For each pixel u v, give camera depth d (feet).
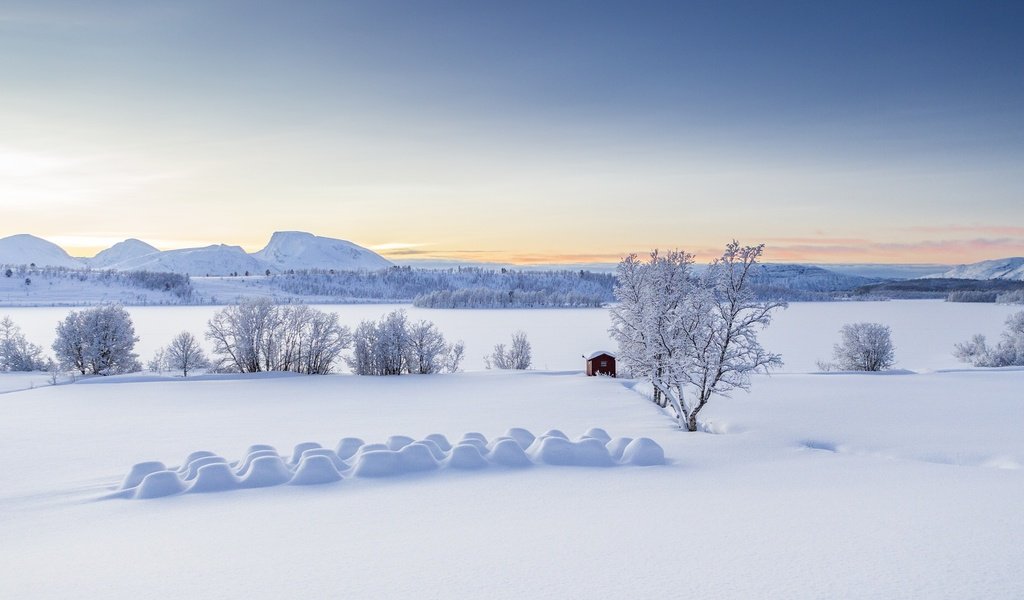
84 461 68.90
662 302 98.32
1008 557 26.14
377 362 211.41
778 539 29.78
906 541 28.86
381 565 27.30
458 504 39.96
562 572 25.68
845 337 211.20
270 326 212.43
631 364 113.19
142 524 37.24
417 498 41.91
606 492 43.16
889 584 23.29
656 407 118.01
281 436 85.46
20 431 94.68
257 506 40.81
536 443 57.21
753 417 95.96
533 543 30.27
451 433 84.99
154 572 27.45
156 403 134.10
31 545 33.50
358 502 41.11
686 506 38.14
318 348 214.90
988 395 125.29
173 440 83.51
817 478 48.21
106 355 200.03
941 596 22.03
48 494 46.75
